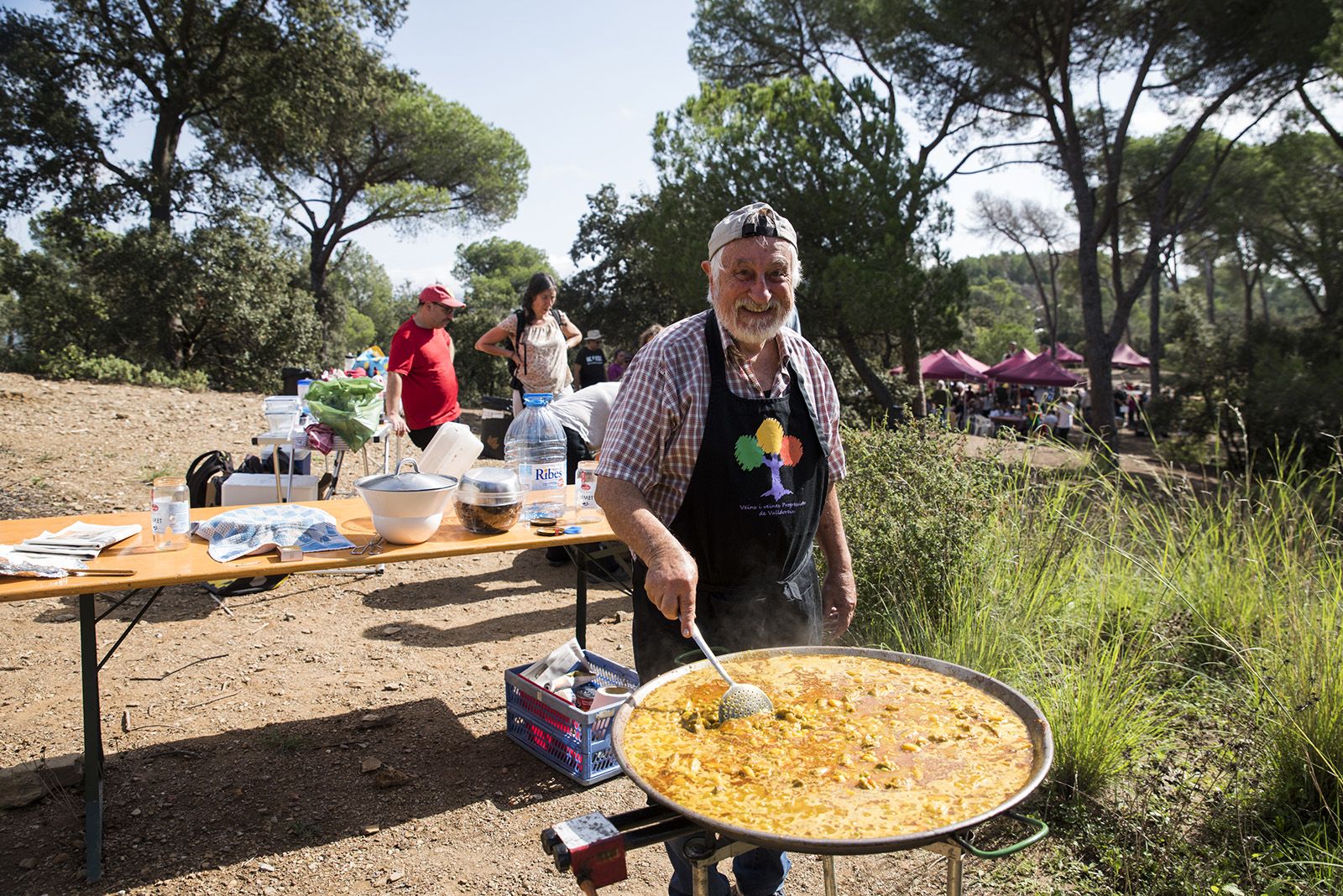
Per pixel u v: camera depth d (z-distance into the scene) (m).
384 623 4.95
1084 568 4.66
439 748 3.55
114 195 20.09
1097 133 18.06
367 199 27.19
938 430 5.00
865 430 5.11
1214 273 42.88
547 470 3.77
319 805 3.11
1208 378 17.47
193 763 3.35
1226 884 2.60
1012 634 3.93
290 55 20.97
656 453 2.07
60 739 3.46
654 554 1.86
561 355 6.53
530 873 2.79
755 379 2.14
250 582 5.38
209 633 4.66
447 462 3.80
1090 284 14.63
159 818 2.98
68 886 2.63
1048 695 3.43
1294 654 3.45
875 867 2.91
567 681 3.54
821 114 14.54
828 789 1.52
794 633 2.24
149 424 10.68
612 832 1.43
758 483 2.10
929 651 3.86
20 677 4.02
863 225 14.29
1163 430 19.50
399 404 5.56
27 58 18.89
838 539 2.49
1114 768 3.15
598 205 30.52
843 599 2.46
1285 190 16.75
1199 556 4.74
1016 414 23.66
